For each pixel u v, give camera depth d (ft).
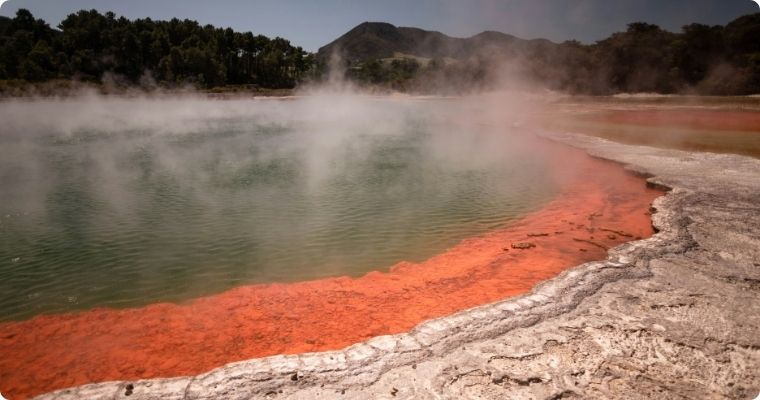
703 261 23.81
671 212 32.55
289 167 56.49
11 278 25.40
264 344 18.63
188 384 14.57
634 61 215.72
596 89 222.89
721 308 19.10
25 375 16.81
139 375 16.66
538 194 42.55
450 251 29.17
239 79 255.91
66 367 17.28
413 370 15.24
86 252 29.17
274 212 37.55
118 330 19.98
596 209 37.35
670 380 14.70
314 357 15.96
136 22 228.84
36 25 202.59
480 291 23.21
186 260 27.96
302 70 274.36
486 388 14.35
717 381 14.62
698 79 197.67
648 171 47.52
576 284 21.31
